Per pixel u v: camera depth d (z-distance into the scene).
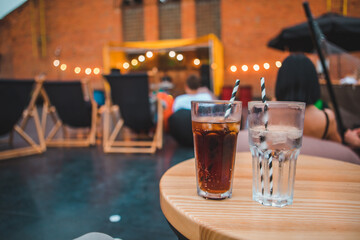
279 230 0.43
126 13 9.84
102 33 9.94
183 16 9.26
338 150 0.96
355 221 0.46
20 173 2.67
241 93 8.65
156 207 1.87
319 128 1.14
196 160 0.58
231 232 0.42
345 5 8.09
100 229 1.59
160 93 4.64
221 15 9.01
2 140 4.36
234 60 9.02
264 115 0.54
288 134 0.51
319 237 0.41
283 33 4.25
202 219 0.47
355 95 2.19
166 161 3.05
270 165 0.52
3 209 1.85
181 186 0.63
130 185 2.31
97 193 2.14
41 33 10.44
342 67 2.79
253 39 8.84
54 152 3.59
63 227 1.61
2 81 2.85
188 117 3.56
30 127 5.74
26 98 3.16
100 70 10.01
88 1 9.99
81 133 5.14
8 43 10.71
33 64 10.61
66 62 10.35
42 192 2.17
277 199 0.52
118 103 3.36
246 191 0.60
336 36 4.01
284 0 8.53
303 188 0.61
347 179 0.67
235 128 0.55
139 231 1.56
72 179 2.48
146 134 4.91
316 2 8.25
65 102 3.70
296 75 1.14
